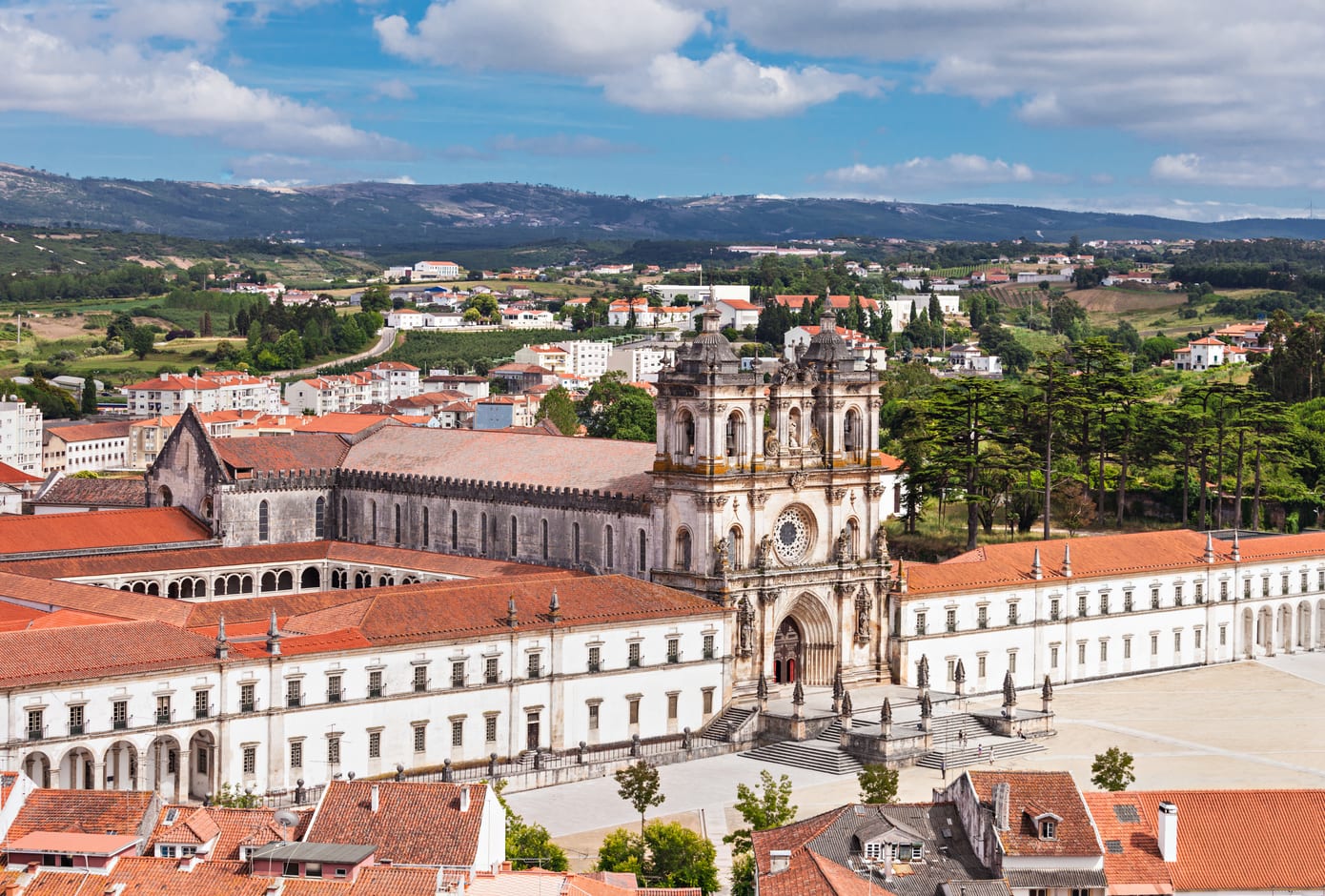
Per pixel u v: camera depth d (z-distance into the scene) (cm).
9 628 19650
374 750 18650
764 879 12281
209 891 12000
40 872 12238
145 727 17188
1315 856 12775
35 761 16862
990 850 12625
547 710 19912
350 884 11931
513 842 14550
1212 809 13088
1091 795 13175
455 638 19162
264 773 17925
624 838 15100
